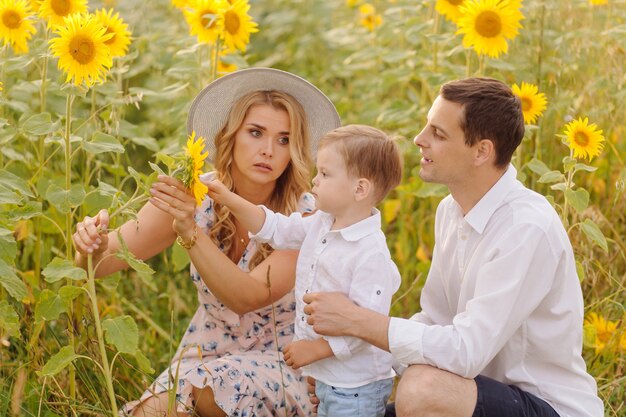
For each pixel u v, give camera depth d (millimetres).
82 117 3785
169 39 4816
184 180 2654
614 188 4039
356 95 5633
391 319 2596
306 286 2785
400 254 4293
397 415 2594
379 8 6035
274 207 3123
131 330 2645
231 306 2914
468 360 2543
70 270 2613
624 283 3658
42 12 3248
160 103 4996
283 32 6660
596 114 4051
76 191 2986
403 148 4062
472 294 2713
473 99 2611
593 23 4367
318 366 2766
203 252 2799
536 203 2666
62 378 3219
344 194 2699
